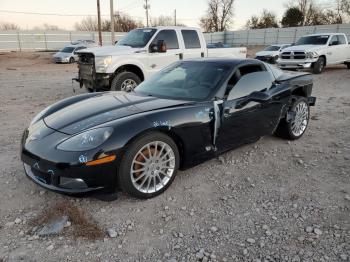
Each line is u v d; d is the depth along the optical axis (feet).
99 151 9.65
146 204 10.74
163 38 28.32
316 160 14.33
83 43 98.37
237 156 14.70
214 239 9.02
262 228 9.46
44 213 10.14
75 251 8.55
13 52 123.13
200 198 11.12
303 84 16.66
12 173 12.83
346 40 52.85
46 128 11.00
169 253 8.50
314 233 9.18
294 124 16.71
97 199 10.96
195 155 12.09
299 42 52.19
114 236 9.12
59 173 9.67
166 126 10.84
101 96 13.51
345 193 11.37
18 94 32.83
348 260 8.13
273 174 12.97
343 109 24.21
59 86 39.14
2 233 9.23
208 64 14.25
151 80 14.97
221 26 227.81
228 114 12.74
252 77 14.03
